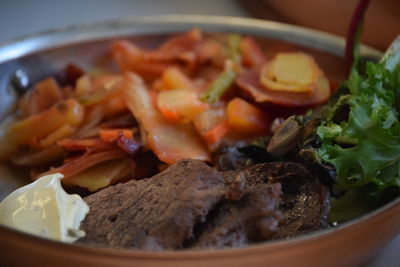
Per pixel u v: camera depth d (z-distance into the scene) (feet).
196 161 1.15
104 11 2.15
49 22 2.04
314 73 1.41
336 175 1.14
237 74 1.46
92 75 1.57
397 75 1.23
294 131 1.22
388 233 1.13
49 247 1.01
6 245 1.04
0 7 2.17
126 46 1.57
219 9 2.09
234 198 1.07
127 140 1.29
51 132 1.38
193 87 1.47
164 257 0.98
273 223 1.08
